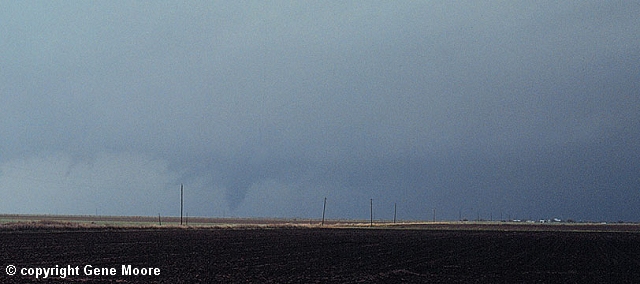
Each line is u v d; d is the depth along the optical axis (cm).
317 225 14588
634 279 3616
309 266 3966
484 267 4169
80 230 8106
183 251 4934
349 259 4566
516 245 6925
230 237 7444
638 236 10381
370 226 15625
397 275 3578
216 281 3095
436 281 3338
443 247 6306
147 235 7306
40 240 5819
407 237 8506
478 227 16638
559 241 8069
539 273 3869
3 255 4200
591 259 5056
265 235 8256
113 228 8750
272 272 3566
